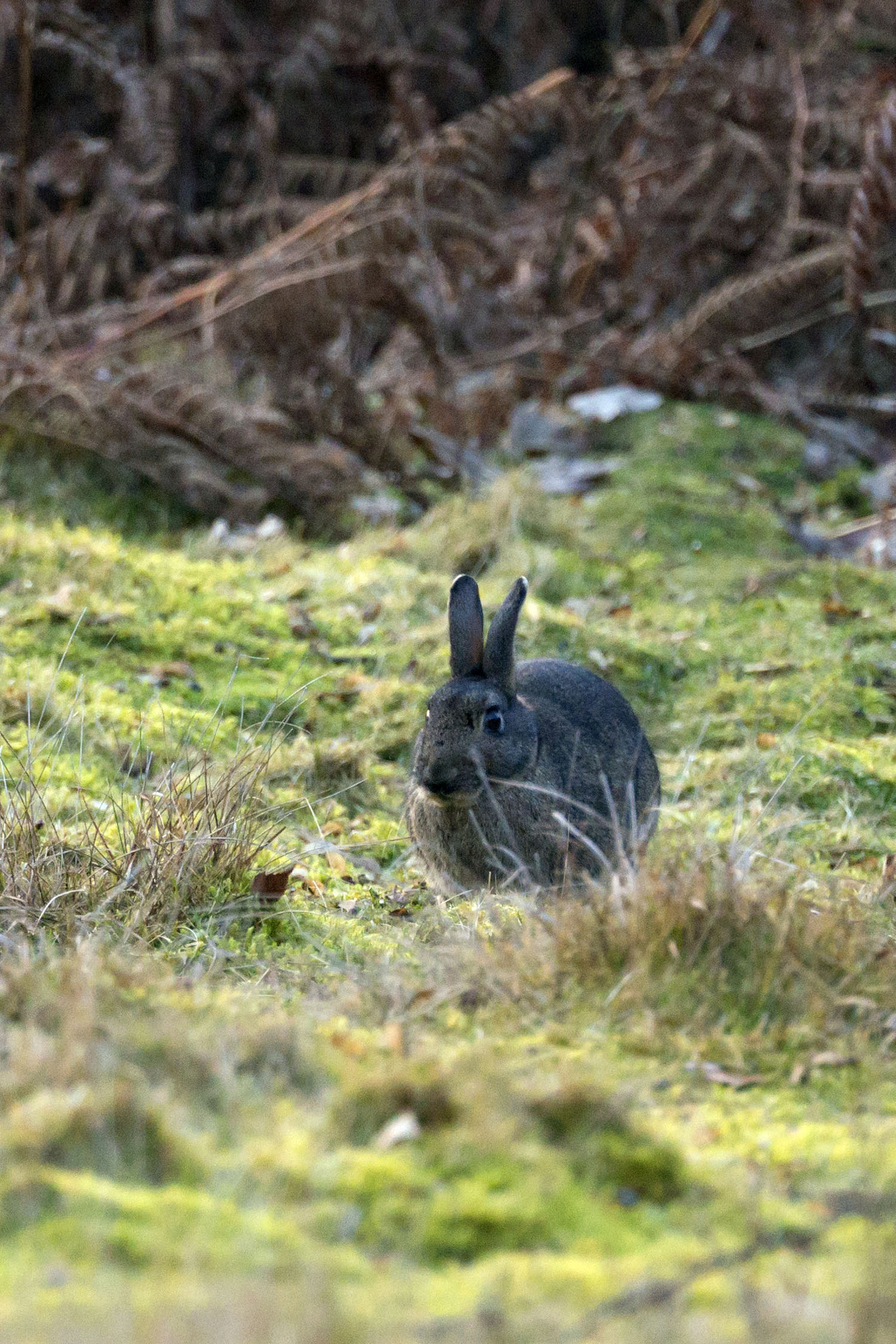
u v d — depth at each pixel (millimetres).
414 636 12023
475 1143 4520
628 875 6605
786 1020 5859
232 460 14609
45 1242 3896
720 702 11461
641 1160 4562
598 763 8664
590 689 9039
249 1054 5047
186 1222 4023
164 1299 3635
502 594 12898
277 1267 3832
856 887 7676
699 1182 4590
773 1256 4148
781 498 16328
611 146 20172
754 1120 5125
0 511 13398
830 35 20109
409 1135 4527
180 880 7492
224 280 15656
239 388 16375
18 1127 4305
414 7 21734
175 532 14266
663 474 15945
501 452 16766
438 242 16047
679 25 23000
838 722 11188
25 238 15617
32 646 11078
